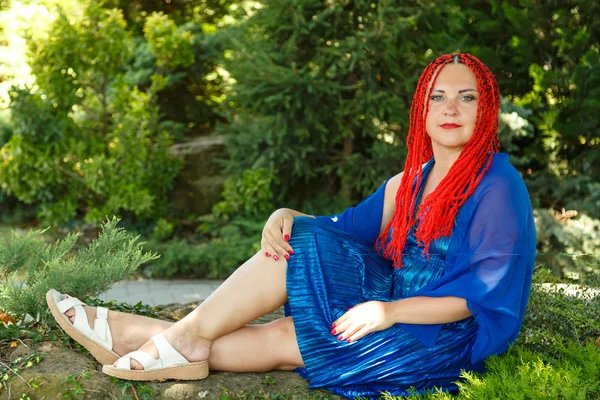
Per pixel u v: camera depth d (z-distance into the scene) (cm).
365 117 698
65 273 261
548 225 618
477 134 220
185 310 313
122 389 221
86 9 748
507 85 704
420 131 233
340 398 225
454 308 211
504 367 211
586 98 638
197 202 827
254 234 739
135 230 768
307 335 226
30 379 225
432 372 221
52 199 796
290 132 721
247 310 227
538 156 696
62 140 753
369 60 683
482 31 690
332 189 787
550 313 269
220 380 229
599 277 303
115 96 789
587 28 668
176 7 1141
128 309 296
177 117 1035
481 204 214
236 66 692
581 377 208
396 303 218
